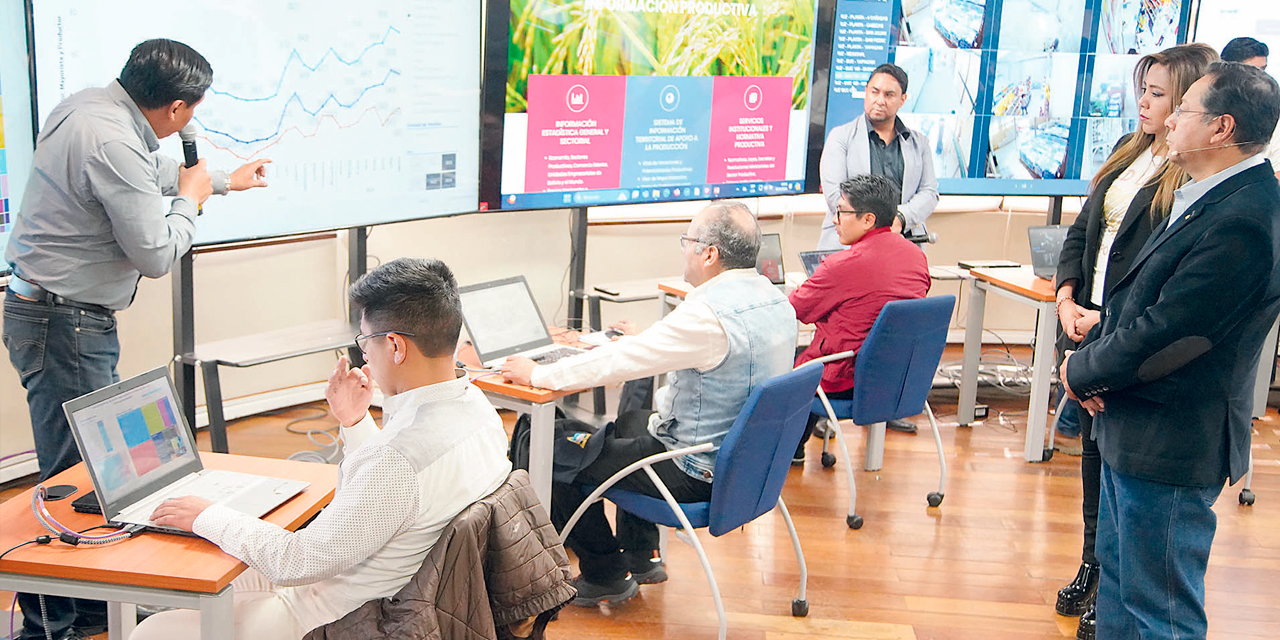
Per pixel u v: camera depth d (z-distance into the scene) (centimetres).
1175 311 210
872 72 484
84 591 174
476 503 178
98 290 236
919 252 364
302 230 328
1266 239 203
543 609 186
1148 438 221
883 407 354
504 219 483
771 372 275
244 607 186
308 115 322
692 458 273
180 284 312
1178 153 214
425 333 178
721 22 435
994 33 499
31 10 257
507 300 329
